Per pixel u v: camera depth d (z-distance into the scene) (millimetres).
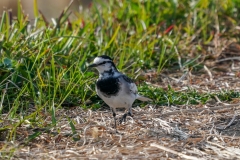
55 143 9984
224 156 9320
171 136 10344
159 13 17516
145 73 14344
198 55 15648
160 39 15719
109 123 11242
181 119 11383
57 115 11609
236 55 15977
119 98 10602
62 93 12234
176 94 12922
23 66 12680
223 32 17297
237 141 10062
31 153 9469
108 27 16125
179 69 14961
